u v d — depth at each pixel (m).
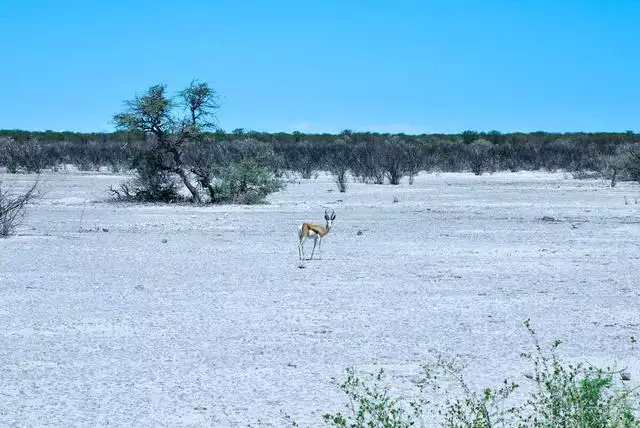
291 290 20.77
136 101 47.69
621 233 33.12
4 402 12.05
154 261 25.75
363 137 141.12
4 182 63.66
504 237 32.03
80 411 11.67
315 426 10.98
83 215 41.12
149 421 11.27
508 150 101.44
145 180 50.38
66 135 150.62
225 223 37.53
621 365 13.73
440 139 145.62
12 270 23.78
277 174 68.44
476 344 15.28
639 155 69.44
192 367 13.84
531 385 12.66
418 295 20.06
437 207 45.47
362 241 30.94
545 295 20.02
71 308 18.52
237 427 11.02
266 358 14.39
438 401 11.96
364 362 14.10
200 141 49.59
